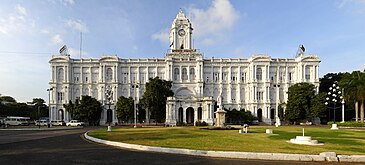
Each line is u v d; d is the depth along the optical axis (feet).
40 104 508.53
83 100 318.86
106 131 145.69
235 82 369.09
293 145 75.87
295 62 365.61
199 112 319.68
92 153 65.46
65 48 376.07
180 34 381.19
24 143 89.81
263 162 54.44
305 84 317.01
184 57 366.63
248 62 369.30
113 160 56.08
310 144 78.02
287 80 364.17
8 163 53.11
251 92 358.84
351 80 231.71
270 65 365.20
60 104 358.02
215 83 369.30
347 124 204.74
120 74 368.07
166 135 108.88
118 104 318.86
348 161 55.47
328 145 76.74
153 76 371.15
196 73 362.53
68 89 358.64
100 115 337.93
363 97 223.92
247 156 58.90
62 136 122.01
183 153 64.44
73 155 62.54
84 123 327.47
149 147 70.44
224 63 369.91
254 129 162.30
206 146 72.49
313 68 355.56
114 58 363.56
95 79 369.30
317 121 331.36
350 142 84.99
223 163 53.31
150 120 330.13
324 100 303.27
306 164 52.95
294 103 309.01
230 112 320.29
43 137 116.37
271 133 123.95
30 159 57.52
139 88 367.45
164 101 303.07
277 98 360.28
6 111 401.08
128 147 75.87
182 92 361.51
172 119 302.04
